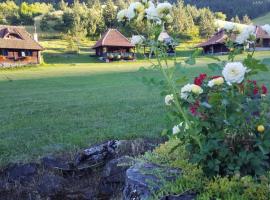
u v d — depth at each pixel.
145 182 3.73
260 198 3.16
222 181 3.38
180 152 4.26
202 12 94.44
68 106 12.53
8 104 13.73
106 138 7.64
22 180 5.90
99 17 86.19
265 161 3.62
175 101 3.66
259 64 3.33
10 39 52.44
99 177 5.92
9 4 111.88
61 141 7.60
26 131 8.72
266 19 110.19
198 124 3.57
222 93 3.48
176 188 3.44
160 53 3.70
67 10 95.00
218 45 53.50
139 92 15.82
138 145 6.60
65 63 48.47
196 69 27.31
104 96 15.09
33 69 37.91
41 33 89.62
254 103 3.43
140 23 3.57
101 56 56.66
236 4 125.75
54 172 6.12
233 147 3.49
